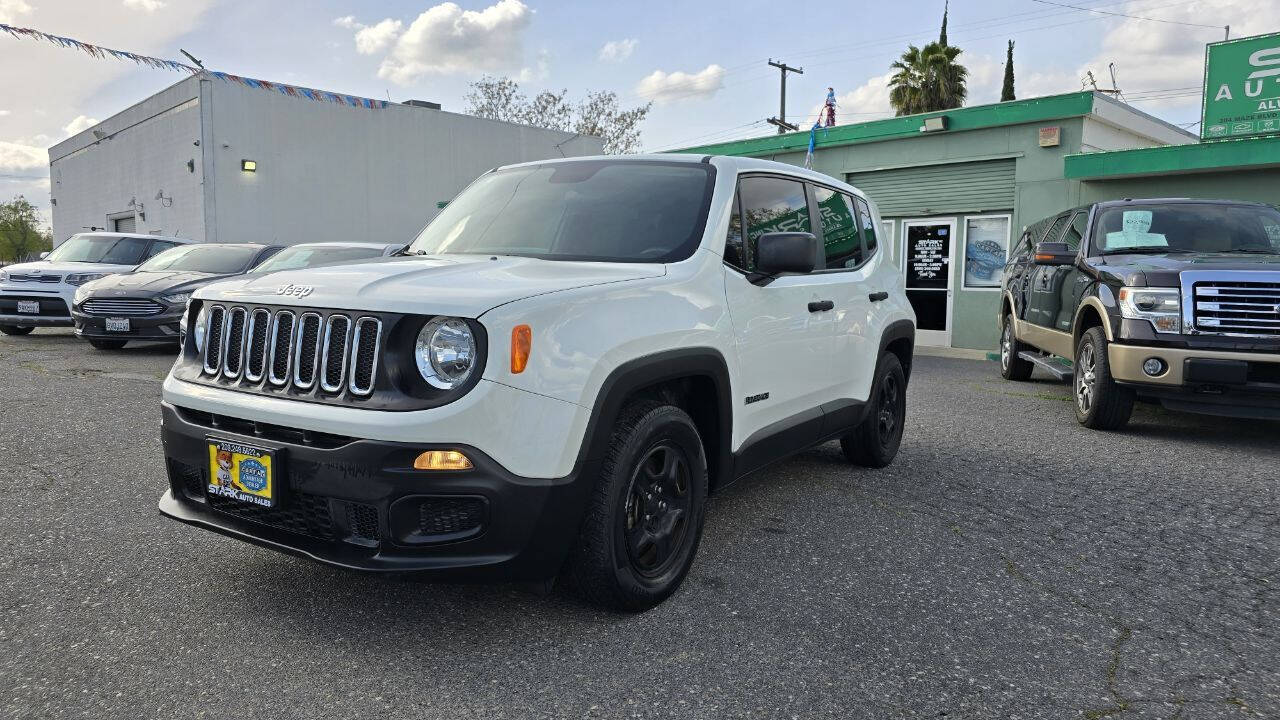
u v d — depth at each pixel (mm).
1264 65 11547
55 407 6477
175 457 2904
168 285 9938
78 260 12680
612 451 2805
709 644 2750
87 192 28062
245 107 19891
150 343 11383
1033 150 13086
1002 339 10109
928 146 14258
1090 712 2375
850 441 5078
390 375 2492
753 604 3086
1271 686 2545
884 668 2613
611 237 3463
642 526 2988
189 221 20812
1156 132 14492
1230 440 6230
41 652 2584
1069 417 7176
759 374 3633
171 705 2297
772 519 4129
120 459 4930
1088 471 5199
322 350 2596
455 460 2424
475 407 2428
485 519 2479
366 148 22016
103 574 3209
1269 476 5117
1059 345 7766
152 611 2893
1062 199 12852
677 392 3332
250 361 2775
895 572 3445
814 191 4496
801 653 2699
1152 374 5926
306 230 21062
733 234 3604
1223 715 2373
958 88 31672
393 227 22672
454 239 3781
